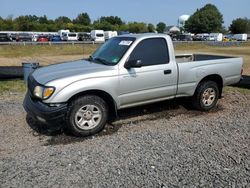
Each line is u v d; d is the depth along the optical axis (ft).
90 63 18.11
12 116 19.81
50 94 15.10
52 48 134.41
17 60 98.22
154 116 20.13
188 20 401.29
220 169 12.28
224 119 19.42
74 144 15.11
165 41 18.84
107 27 334.65
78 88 15.53
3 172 11.87
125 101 17.54
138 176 11.65
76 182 11.19
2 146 14.87
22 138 15.99
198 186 11.01
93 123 16.42
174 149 14.20
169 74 18.85
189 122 18.76
